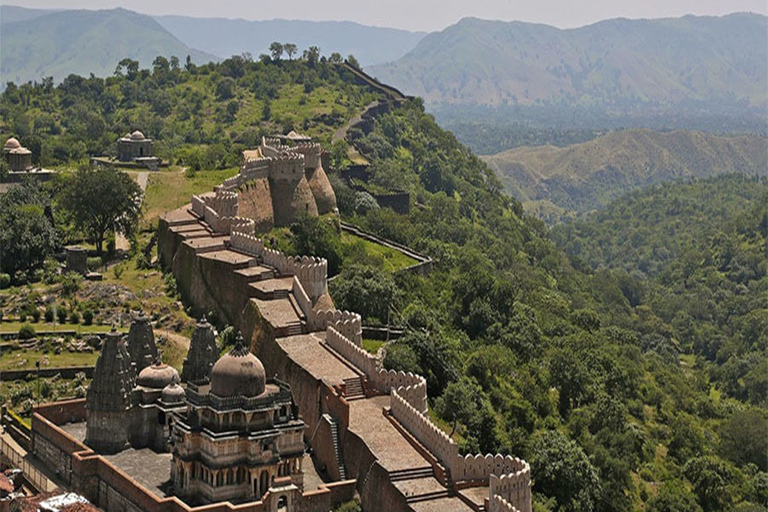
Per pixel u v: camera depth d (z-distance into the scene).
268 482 145.88
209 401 144.25
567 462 187.75
